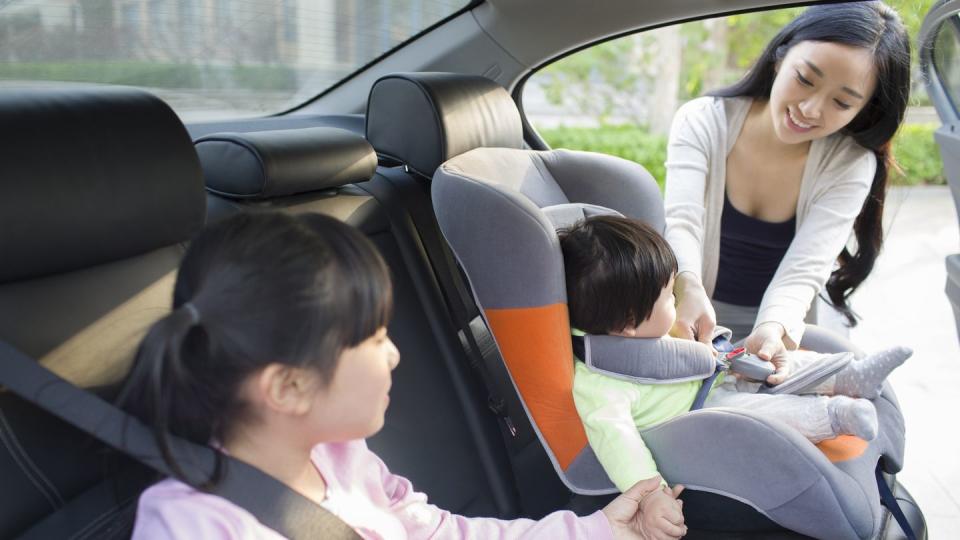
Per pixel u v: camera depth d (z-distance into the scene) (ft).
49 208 2.87
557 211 4.89
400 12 5.82
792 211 5.93
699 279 5.25
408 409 4.41
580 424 4.29
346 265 2.31
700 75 18.65
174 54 5.13
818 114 5.14
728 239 6.13
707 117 5.90
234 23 5.15
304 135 4.52
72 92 3.09
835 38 4.97
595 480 4.25
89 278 3.16
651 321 4.38
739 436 3.85
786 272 5.53
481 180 4.22
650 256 4.27
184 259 2.39
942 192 16.63
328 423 2.46
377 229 4.72
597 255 4.28
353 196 4.74
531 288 4.12
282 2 5.18
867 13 5.03
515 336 4.22
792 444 3.79
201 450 2.47
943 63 6.35
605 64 18.69
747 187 5.94
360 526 2.88
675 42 18.26
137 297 3.28
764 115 5.72
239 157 4.20
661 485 3.81
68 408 2.53
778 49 5.46
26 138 2.83
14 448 2.81
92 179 3.01
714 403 4.65
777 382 4.67
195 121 5.27
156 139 3.26
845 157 5.67
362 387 2.43
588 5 5.74
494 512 4.67
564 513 3.54
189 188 3.38
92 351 3.06
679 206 5.70
